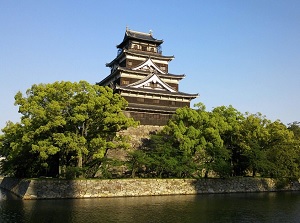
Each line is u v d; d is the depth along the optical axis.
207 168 40.97
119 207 28.67
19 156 40.59
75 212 25.98
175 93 56.50
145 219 23.91
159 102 55.75
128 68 57.34
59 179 34.88
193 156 44.44
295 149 46.94
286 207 30.11
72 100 35.59
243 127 46.62
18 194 37.34
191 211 27.50
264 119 48.94
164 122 53.38
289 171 45.00
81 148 34.44
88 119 36.53
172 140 42.91
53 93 35.75
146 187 37.91
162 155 40.00
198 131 42.50
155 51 63.38
